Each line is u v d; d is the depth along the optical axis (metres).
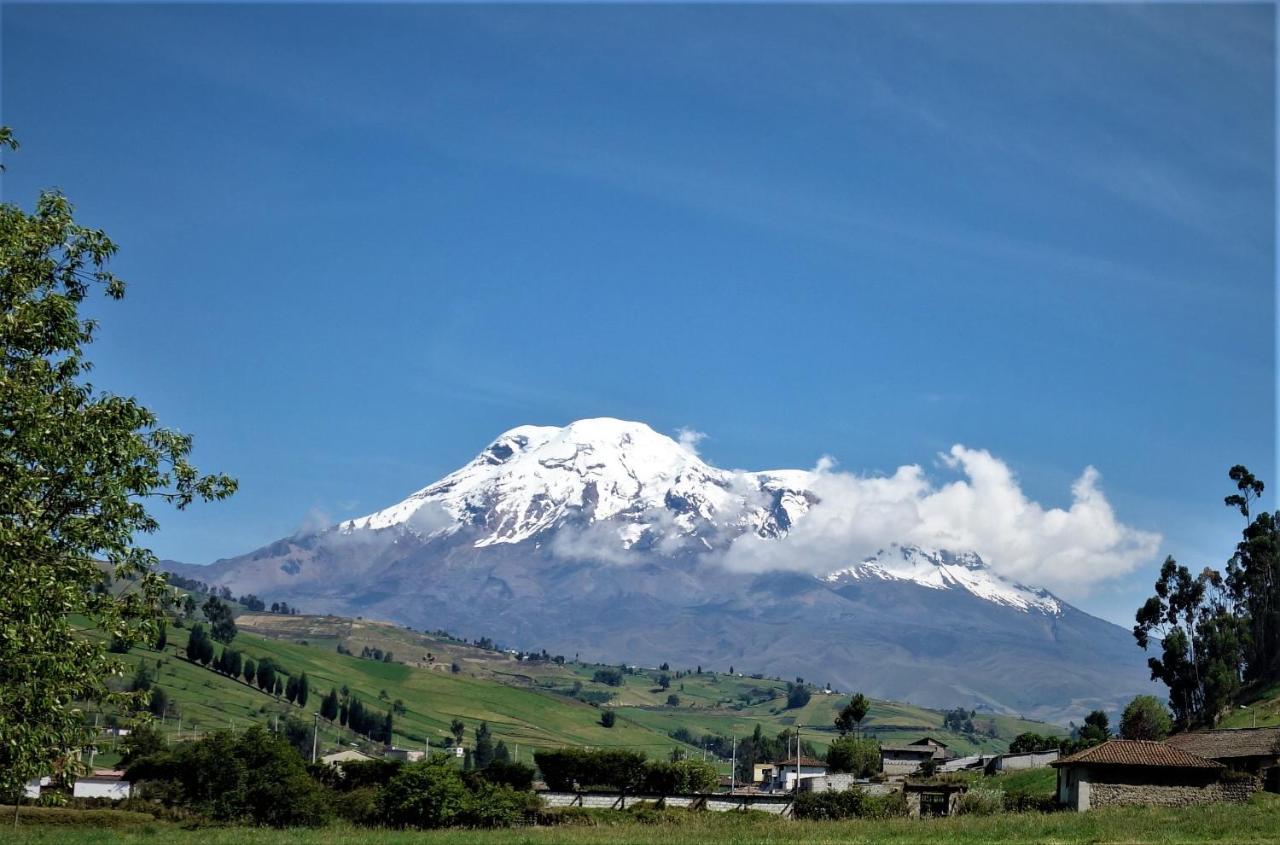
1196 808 78.00
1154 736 147.38
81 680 35.94
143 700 37.59
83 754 36.97
